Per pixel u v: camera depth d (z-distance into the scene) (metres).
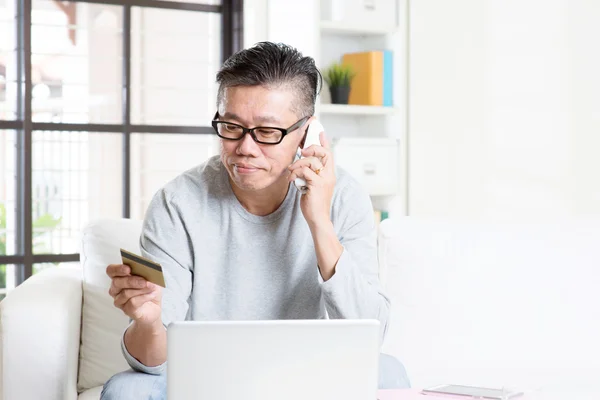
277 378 1.38
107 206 4.02
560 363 2.53
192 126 4.16
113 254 2.66
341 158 3.81
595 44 4.06
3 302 2.26
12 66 3.82
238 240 2.03
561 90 4.04
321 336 1.38
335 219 2.09
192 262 2.04
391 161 3.92
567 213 4.05
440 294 2.56
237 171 1.87
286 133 1.86
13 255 3.84
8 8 3.81
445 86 3.95
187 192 2.04
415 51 3.90
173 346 1.36
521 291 2.58
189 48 4.15
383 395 1.64
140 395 1.79
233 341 1.37
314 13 3.75
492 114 4.00
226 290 2.04
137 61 4.05
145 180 4.09
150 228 2.03
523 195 4.02
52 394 2.24
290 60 1.86
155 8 4.07
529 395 1.59
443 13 3.93
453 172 3.98
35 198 3.86
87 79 3.96
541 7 4.02
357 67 3.97
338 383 1.39
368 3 3.87
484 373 2.47
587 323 2.58
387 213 3.99
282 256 2.05
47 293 2.35
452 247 2.59
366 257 2.06
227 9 4.18
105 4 3.98
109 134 4.01
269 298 2.05
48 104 3.88
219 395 1.37
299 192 2.04
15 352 2.23
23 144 3.81
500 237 2.62
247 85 1.83
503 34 4.00
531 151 4.02
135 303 1.73
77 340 2.53
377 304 1.98
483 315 2.56
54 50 3.88
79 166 3.95
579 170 4.07
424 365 2.53
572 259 2.61
